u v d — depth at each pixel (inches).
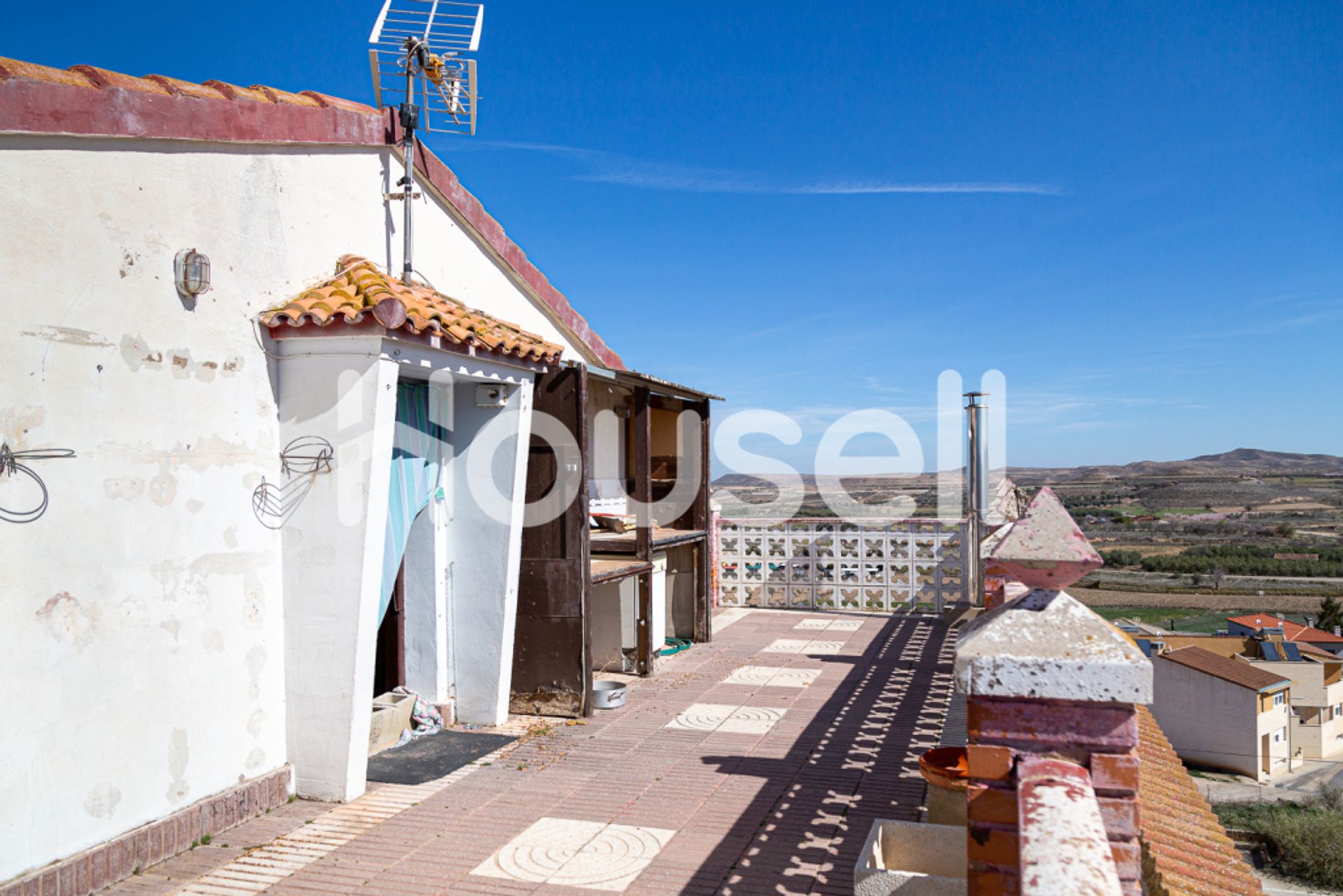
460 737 302.5
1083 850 79.4
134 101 190.7
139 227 195.3
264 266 234.2
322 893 186.7
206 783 215.2
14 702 167.9
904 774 265.1
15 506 168.1
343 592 236.8
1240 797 645.9
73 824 180.2
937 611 572.4
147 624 198.1
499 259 360.8
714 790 251.6
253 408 230.5
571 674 330.6
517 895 186.9
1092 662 95.0
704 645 483.5
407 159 289.9
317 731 240.5
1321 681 768.9
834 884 191.8
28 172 170.6
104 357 187.2
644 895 187.0
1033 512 107.8
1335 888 469.7
